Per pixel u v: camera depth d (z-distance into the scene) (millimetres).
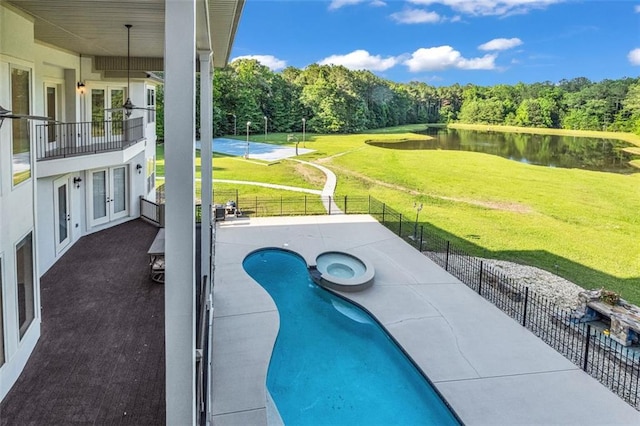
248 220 16953
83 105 11859
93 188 12078
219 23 7047
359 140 41219
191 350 3000
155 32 7473
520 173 31328
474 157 35438
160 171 29547
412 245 15398
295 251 13312
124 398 5074
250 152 36188
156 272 8641
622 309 9594
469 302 10141
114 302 7633
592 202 26172
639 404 6598
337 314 9781
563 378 7184
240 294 9945
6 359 5055
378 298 10234
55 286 8258
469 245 19500
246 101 42000
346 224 16734
